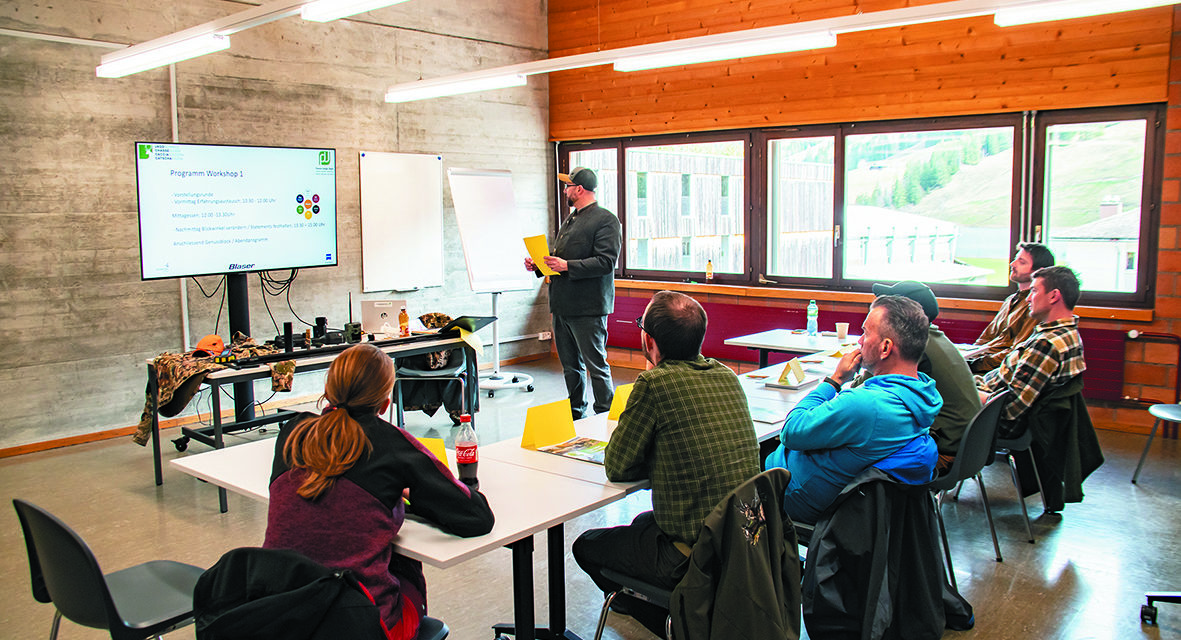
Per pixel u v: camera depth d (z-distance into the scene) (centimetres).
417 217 715
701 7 696
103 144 546
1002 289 582
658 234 774
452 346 524
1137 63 513
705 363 238
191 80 580
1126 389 537
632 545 232
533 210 821
